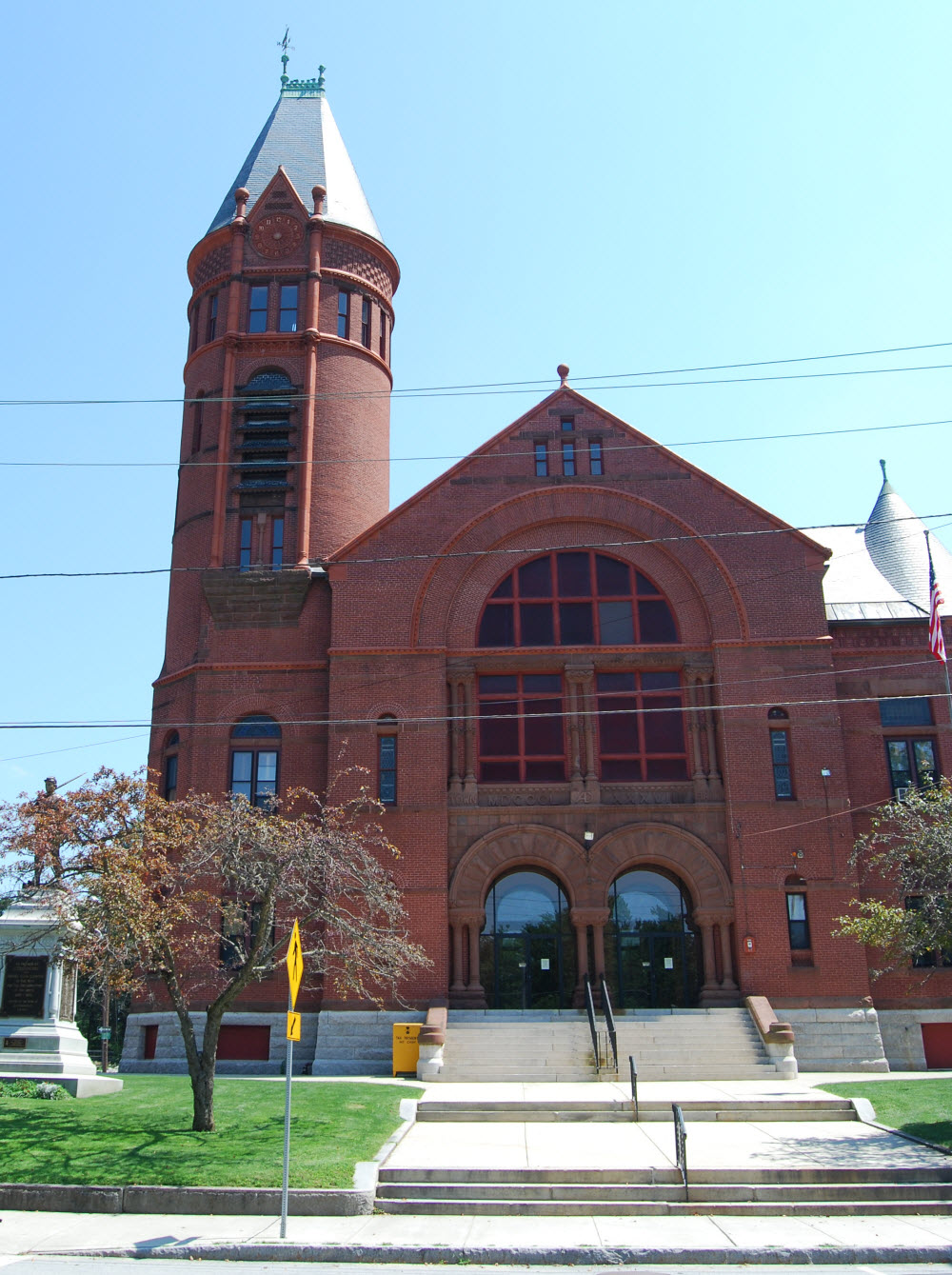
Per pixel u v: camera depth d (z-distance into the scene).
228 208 42.81
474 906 33.03
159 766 36.88
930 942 21.92
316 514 38.50
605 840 33.59
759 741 34.06
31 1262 13.98
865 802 34.56
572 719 34.84
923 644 35.94
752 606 35.34
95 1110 21.30
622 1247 14.55
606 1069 28.23
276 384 40.09
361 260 42.53
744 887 32.78
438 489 36.88
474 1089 26.23
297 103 45.66
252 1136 19.52
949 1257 14.42
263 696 35.78
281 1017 32.62
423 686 34.81
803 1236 15.29
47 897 21.39
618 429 37.38
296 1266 14.01
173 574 39.75
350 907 32.56
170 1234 15.32
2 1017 25.27
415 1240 15.07
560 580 36.44
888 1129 20.98
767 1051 29.16
